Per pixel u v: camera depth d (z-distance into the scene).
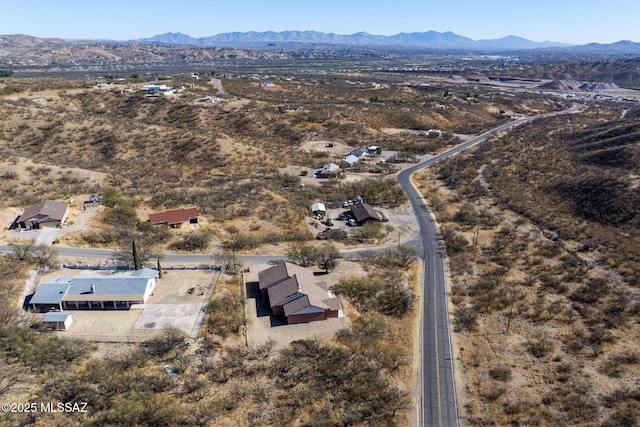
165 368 37.25
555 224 75.00
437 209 83.69
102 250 59.72
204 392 34.75
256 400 34.53
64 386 33.06
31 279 50.69
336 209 83.62
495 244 67.69
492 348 43.94
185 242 63.12
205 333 42.88
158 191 82.69
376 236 70.06
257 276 56.00
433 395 37.75
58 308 46.16
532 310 50.12
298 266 55.25
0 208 68.75
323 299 48.06
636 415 34.47
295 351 41.19
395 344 44.03
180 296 49.69
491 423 34.81
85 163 98.62
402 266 60.50
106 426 29.31
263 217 74.56
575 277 56.50
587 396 36.91
